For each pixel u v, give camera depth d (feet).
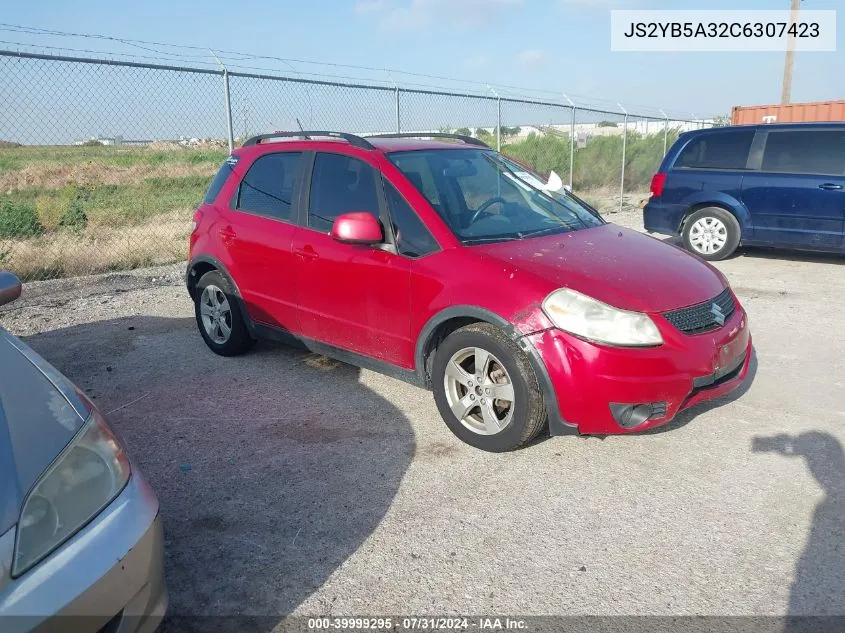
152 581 6.82
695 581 8.68
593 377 10.55
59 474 6.50
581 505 10.45
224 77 28.25
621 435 12.72
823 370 15.88
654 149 65.41
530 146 54.85
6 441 6.61
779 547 9.32
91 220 41.01
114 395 15.19
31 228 37.88
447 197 13.30
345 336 14.12
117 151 29.68
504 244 12.49
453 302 11.80
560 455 12.01
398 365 13.29
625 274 11.56
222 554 9.43
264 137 17.08
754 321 19.90
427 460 11.93
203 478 11.50
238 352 17.35
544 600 8.41
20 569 5.72
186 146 29.37
